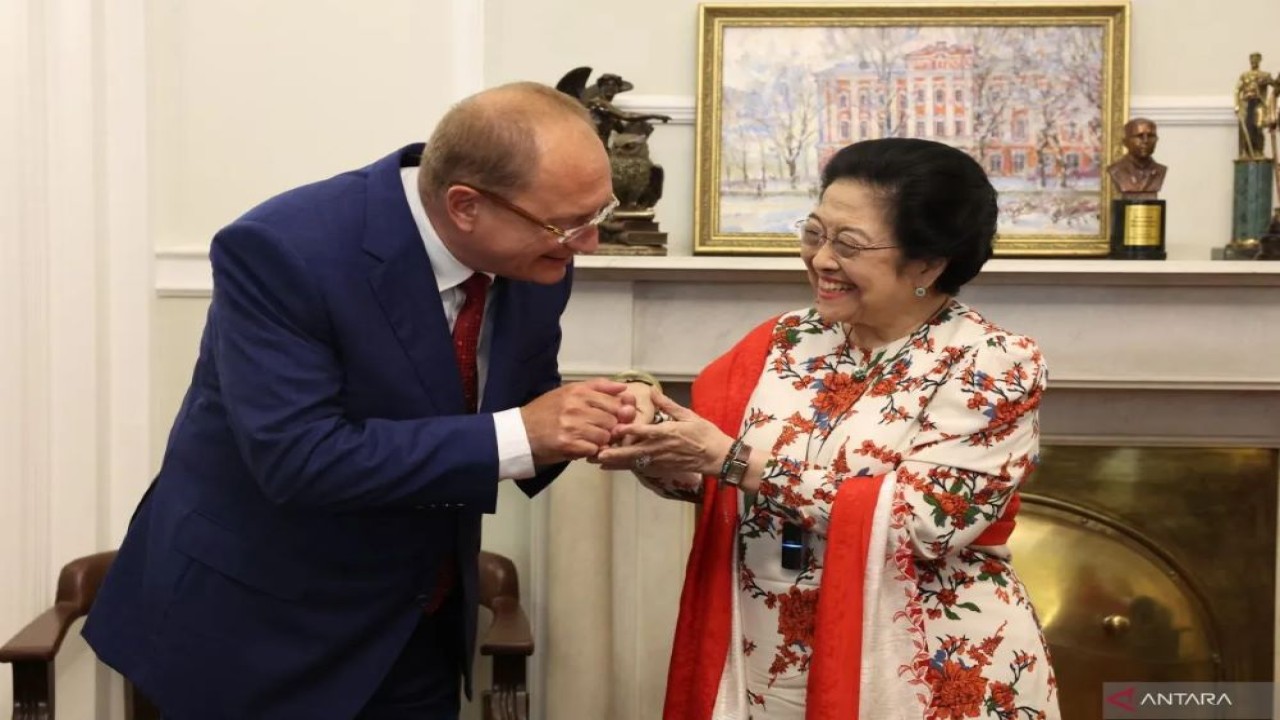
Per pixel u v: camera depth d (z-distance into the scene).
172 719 1.85
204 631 1.83
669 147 2.81
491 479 1.72
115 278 2.75
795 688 1.82
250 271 1.70
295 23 2.76
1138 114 2.76
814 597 1.82
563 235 1.69
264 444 1.68
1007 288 2.64
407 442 1.69
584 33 2.80
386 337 1.74
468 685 2.00
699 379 2.03
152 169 2.76
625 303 2.64
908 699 1.73
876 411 1.80
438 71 2.77
